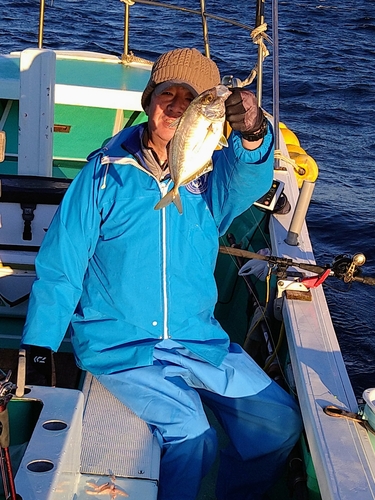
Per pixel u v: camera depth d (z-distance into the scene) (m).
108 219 2.65
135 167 2.65
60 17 18.80
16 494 1.85
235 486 2.95
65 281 2.61
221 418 2.89
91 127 4.93
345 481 2.32
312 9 25.25
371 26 23.62
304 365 2.89
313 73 17.44
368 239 9.15
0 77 4.54
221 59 16.89
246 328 4.06
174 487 2.61
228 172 2.56
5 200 3.38
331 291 7.74
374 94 16.16
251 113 2.34
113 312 2.70
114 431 2.64
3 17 18.05
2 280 3.49
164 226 2.65
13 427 2.31
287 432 2.80
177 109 2.50
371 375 6.39
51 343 2.54
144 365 2.67
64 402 2.28
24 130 3.66
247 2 23.80
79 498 2.34
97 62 5.36
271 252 3.81
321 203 10.05
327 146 12.72
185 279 2.70
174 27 19.41
